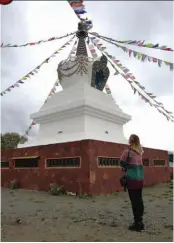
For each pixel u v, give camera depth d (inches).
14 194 399.2
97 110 496.7
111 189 413.1
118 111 547.8
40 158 461.4
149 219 221.3
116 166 438.3
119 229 187.9
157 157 584.7
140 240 162.9
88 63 551.5
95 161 390.3
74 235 172.6
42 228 189.3
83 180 381.7
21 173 498.0
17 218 220.7
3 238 165.0
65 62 570.6
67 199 344.2
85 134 452.1
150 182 537.0
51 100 565.9
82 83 534.9
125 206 287.0
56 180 423.2
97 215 236.2
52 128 532.1
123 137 561.9
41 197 364.2
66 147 417.4
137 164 194.2
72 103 489.4
